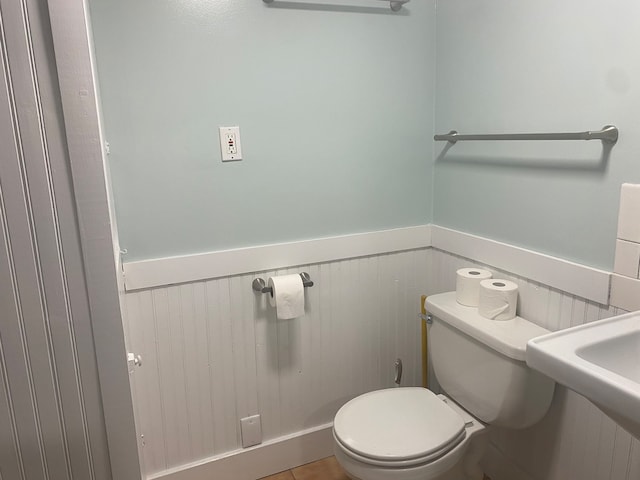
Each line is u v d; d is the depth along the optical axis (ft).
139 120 5.06
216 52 5.24
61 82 2.95
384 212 6.47
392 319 6.82
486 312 5.28
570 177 4.65
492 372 5.02
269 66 5.49
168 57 5.06
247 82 5.43
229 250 5.68
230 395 6.06
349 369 6.70
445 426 5.08
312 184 5.98
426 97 6.38
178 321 5.60
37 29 2.89
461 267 6.27
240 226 5.71
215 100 5.33
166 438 5.84
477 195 5.87
